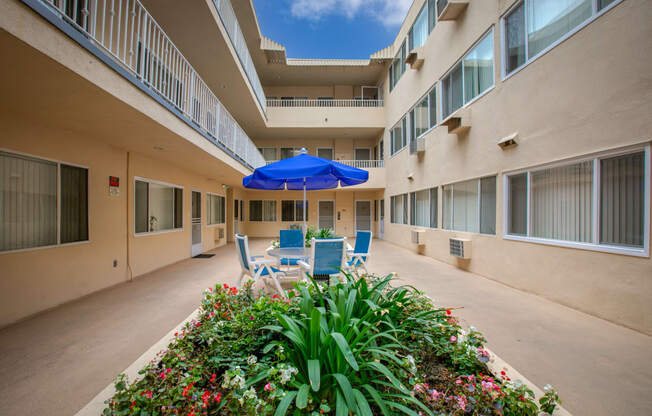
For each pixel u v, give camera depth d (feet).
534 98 14.51
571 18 12.59
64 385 7.05
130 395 4.58
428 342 6.75
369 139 51.83
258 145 51.21
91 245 14.79
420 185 29.48
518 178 15.92
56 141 12.87
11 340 9.38
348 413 4.27
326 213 51.90
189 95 17.16
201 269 21.30
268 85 50.49
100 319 11.16
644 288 9.86
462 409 4.80
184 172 25.76
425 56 27.99
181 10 19.45
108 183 16.14
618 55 10.64
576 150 12.26
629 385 7.04
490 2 17.97
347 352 4.70
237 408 4.49
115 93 9.80
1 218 10.64
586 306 11.80
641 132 9.94
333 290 7.99
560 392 6.76
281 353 5.66
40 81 8.59
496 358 6.72
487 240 18.25
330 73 46.65
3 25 6.12
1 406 6.28
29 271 11.48
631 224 10.42
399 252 30.78
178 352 5.98
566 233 12.96
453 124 21.02
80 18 12.94
